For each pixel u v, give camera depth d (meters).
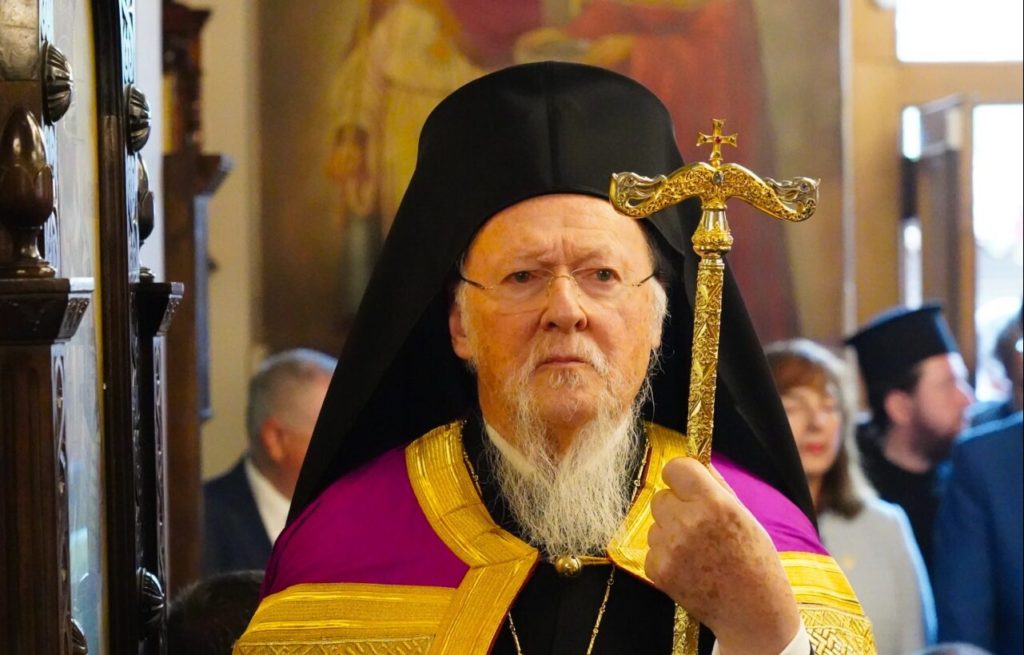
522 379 2.27
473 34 8.94
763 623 2.02
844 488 4.75
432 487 2.50
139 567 2.47
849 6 9.38
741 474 2.54
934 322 6.17
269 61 8.88
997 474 4.79
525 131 2.38
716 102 9.02
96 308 2.36
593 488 2.37
